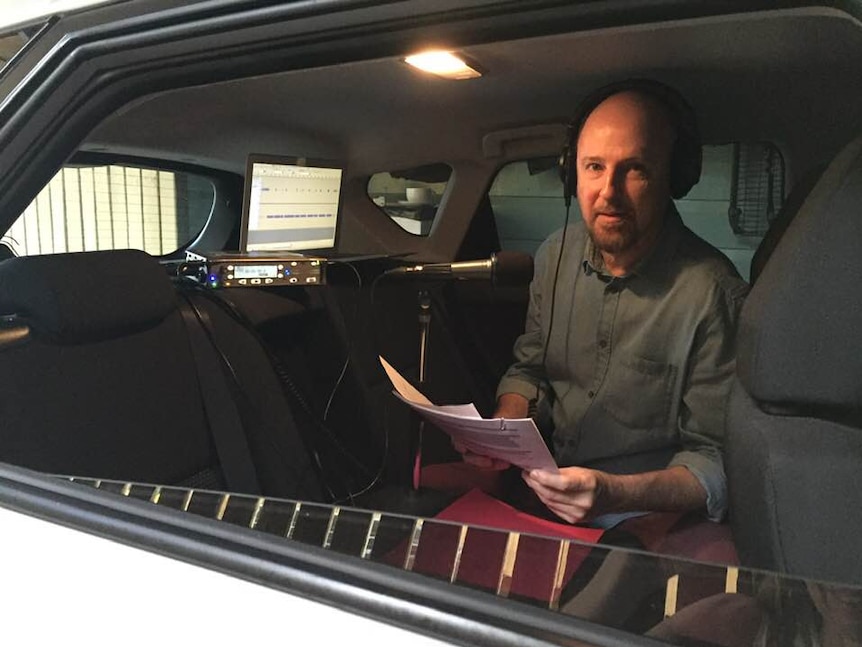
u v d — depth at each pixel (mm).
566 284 1598
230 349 1591
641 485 1229
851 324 646
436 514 1386
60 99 773
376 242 2400
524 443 1080
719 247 2094
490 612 524
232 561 621
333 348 2031
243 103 1899
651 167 1425
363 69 1684
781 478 701
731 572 577
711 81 1652
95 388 1309
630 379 1480
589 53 1563
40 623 673
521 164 2281
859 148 655
